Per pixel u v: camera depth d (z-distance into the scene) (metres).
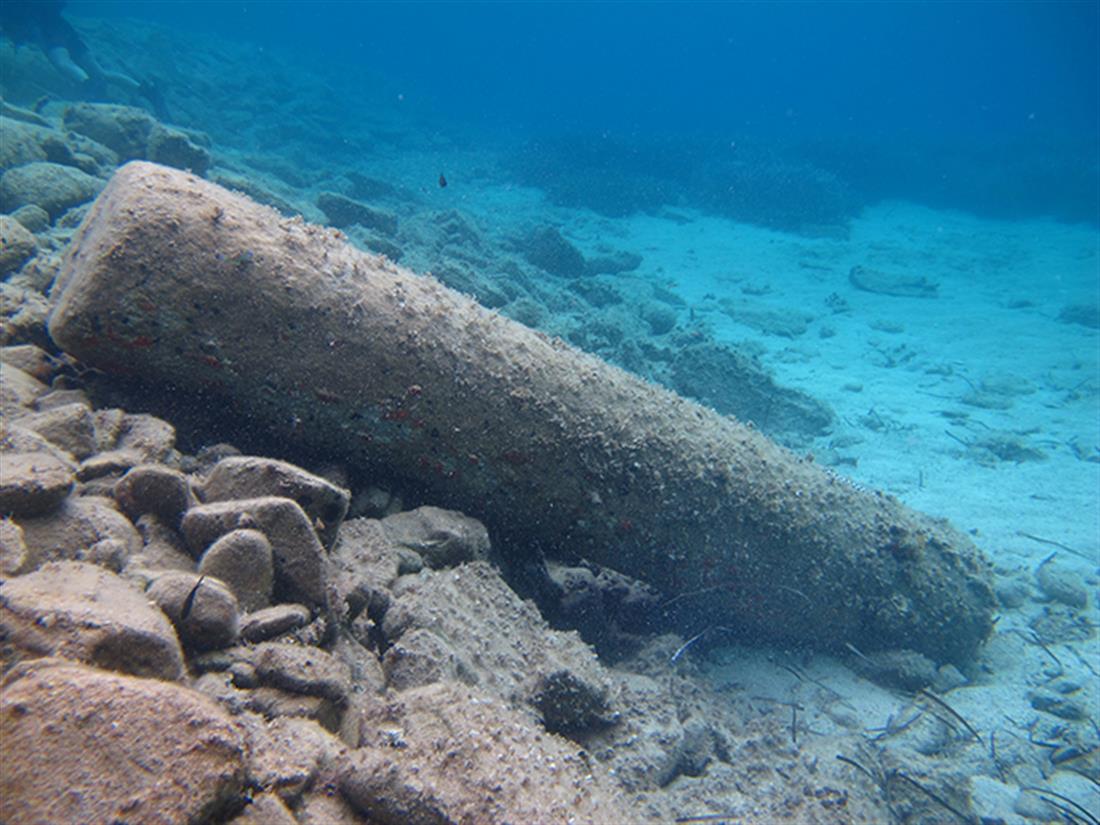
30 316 3.64
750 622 4.71
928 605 4.89
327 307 3.41
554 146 31.62
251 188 9.83
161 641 1.70
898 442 9.41
